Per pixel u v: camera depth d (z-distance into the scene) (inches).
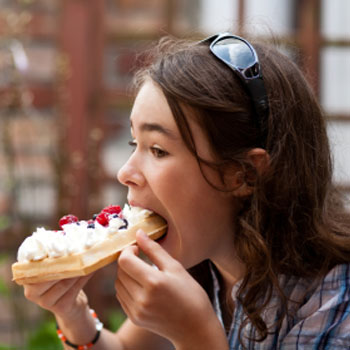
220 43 38.9
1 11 90.6
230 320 46.2
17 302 81.6
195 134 35.8
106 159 94.7
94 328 47.0
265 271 36.8
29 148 91.3
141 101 37.2
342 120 93.0
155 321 34.0
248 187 37.3
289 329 38.4
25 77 87.2
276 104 37.8
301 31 92.7
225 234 38.6
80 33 92.6
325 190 40.7
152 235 36.9
